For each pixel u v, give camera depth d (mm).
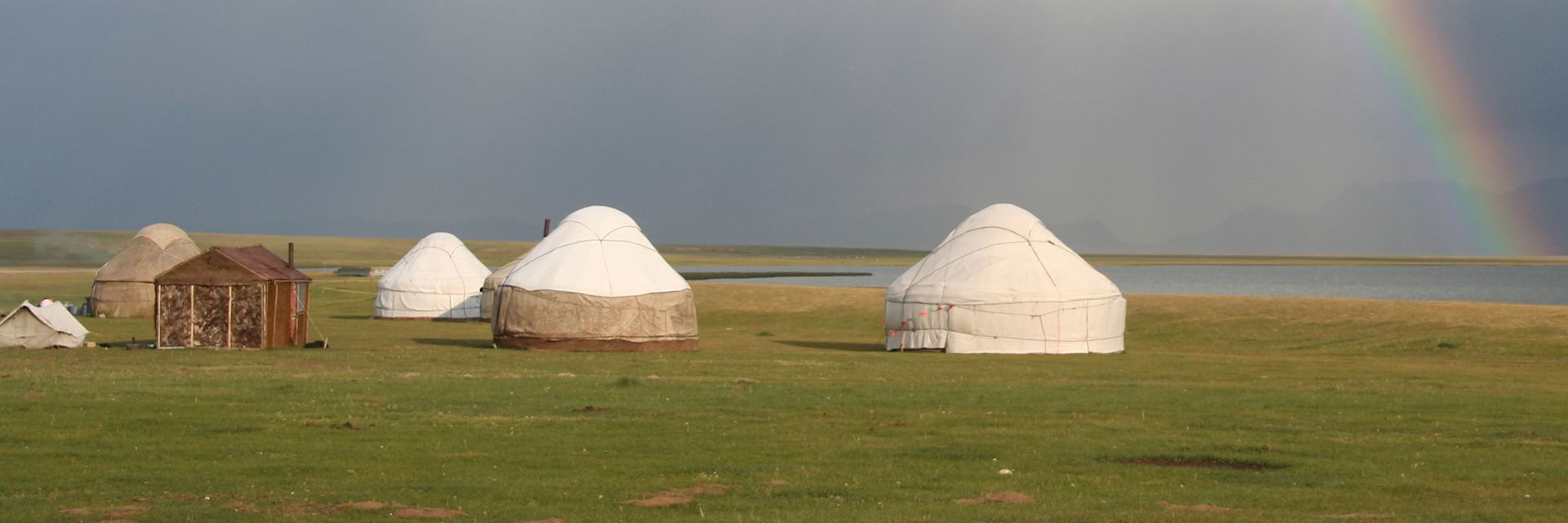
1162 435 24750
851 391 32406
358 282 115875
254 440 22672
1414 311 62281
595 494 18094
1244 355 52219
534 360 42562
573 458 21234
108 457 20734
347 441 22641
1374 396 32062
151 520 15859
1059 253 53844
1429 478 20062
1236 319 64438
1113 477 19984
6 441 22109
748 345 56250
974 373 39250
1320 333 59094
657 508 17141
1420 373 40938
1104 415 27750
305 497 17531
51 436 22719
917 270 54531
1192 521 16469
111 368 37469
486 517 16344
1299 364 44812
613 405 28484
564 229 53938
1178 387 34938
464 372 36875
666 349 50562
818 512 16984
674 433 24234
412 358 42812
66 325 48250
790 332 68000
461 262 78312
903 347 52406
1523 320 57562
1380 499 18281
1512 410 29031
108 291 76125
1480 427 26078
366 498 17516
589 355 46531
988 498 17969
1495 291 185125
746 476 19750
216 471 19609
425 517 16234
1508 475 20344
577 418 26031
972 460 21594
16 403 26828
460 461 20812
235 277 48062
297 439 22828
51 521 15633
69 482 18422
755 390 32188
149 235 78062
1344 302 66875
